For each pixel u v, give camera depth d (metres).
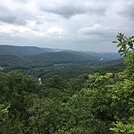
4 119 13.30
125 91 6.16
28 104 36.16
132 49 7.12
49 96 45.88
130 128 5.31
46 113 23.53
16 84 43.97
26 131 24.11
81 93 15.10
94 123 10.59
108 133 9.99
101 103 9.29
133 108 6.29
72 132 11.92
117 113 8.34
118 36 7.27
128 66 6.77
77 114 13.74
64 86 59.19
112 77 9.01
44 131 23.17
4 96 39.31
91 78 9.55
